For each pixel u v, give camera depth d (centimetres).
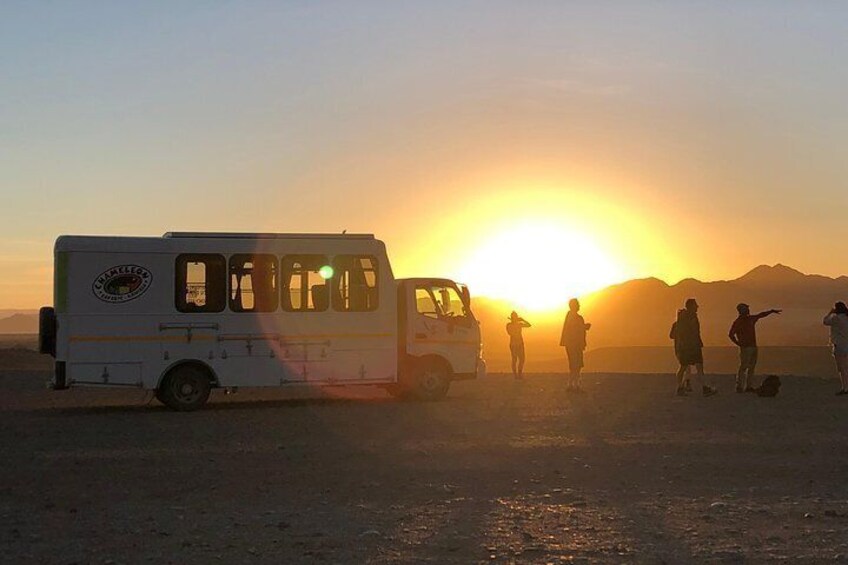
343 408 2298
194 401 2241
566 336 2672
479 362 2503
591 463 1466
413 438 1750
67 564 900
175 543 982
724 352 5997
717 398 2502
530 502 1184
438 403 2405
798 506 1154
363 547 962
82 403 2539
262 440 1739
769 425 1919
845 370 2569
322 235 2338
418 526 1055
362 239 2364
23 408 2388
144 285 2209
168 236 2238
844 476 1358
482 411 2203
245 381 2269
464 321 2492
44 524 1073
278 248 2298
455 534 1016
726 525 1057
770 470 1405
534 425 1931
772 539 991
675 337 2592
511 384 3089
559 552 942
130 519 1098
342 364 2336
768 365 4997
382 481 1328
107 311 2186
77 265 2173
